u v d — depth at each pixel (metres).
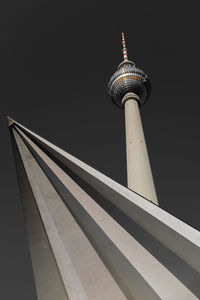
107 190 16.48
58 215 17.25
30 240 16.62
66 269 14.93
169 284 13.44
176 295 13.09
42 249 16.12
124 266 14.62
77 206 17.30
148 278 13.77
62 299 14.35
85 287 14.37
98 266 15.03
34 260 15.90
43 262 15.66
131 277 14.27
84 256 15.42
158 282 13.59
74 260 15.30
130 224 15.62
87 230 16.39
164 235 14.13
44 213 17.38
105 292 14.19
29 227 17.19
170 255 14.03
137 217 15.30
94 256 15.40
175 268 13.70
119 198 15.94
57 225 16.84
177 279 13.46
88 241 16.03
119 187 16.02
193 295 12.98
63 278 14.58
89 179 17.44
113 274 14.68
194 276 13.29
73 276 14.69
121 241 15.26
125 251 14.88
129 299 13.91
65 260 15.28
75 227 16.69
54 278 14.95
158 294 13.26
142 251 14.63
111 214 16.39
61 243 16.05
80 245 15.91
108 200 16.78
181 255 13.65
